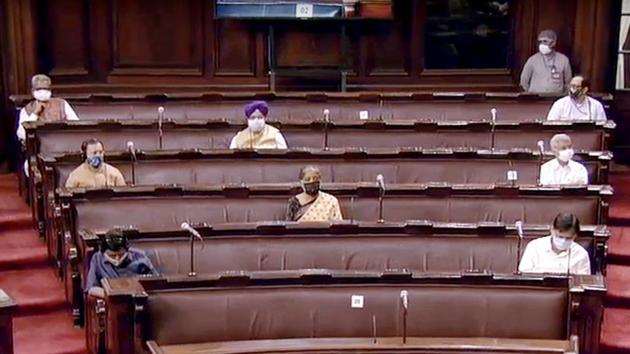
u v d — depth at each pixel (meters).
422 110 10.75
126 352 6.37
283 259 7.48
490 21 12.28
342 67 11.94
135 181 8.68
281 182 8.81
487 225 7.59
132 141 9.54
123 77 12.09
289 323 6.64
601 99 10.88
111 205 7.96
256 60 12.23
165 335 6.48
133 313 6.34
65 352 7.72
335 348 6.18
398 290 6.69
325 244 7.55
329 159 8.92
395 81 12.27
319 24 11.84
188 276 6.57
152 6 12.05
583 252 7.32
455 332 6.66
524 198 8.28
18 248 9.09
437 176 8.97
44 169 8.66
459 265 7.54
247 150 8.86
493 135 9.78
